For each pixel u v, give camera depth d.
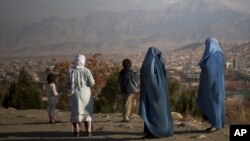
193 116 20.12
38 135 13.99
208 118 13.61
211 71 13.33
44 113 20.44
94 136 13.55
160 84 12.68
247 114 20.19
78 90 13.40
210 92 13.41
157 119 12.72
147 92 12.68
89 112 13.49
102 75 29.03
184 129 14.52
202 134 13.46
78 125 13.51
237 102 30.16
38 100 26.66
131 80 16.36
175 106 21.25
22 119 17.86
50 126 15.88
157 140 12.58
